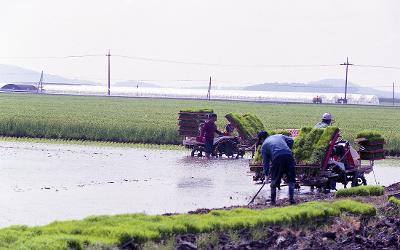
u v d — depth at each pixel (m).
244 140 89.25
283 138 49.62
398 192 51.19
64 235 30.25
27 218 43.31
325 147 58.16
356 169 62.03
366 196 50.59
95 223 33.66
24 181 60.72
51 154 86.69
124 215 36.22
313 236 36.12
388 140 104.62
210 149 88.75
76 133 111.12
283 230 36.53
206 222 35.38
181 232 33.91
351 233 36.88
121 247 30.86
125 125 116.19
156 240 32.38
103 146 101.50
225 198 54.62
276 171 48.53
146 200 52.19
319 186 58.88
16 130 112.94
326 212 40.03
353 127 147.50
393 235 37.06
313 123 155.50
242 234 35.47
